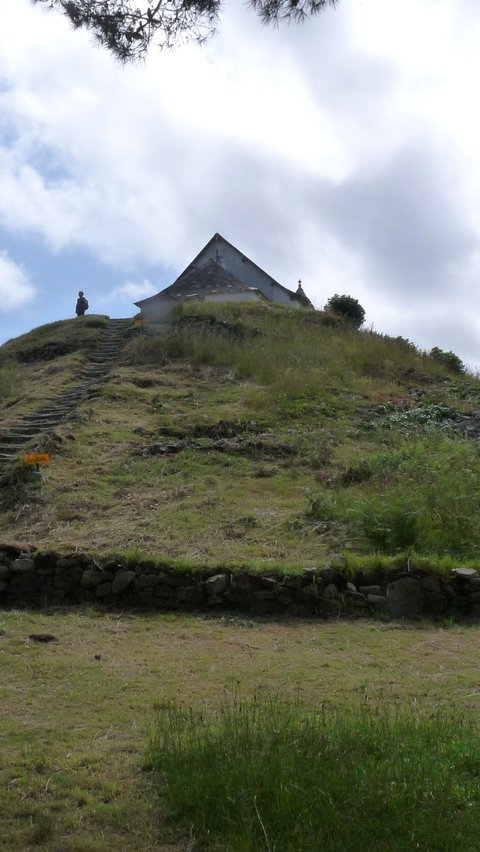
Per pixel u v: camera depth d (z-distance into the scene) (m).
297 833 3.25
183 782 3.71
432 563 7.25
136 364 17.69
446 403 15.73
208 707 4.82
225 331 19.69
